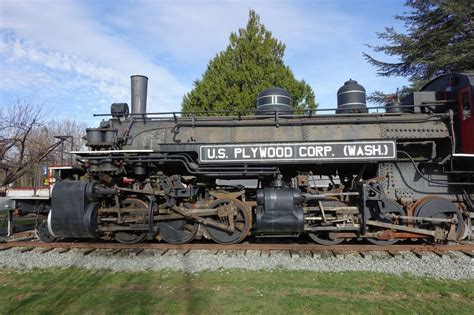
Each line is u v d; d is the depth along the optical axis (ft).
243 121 24.22
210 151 22.66
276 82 62.39
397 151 22.44
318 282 16.63
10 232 27.66
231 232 23.18
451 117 22.04
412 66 69.41
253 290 15.61
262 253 21.50
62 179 25.40
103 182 24.27
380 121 23.18
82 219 22.00
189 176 24.45
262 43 64.80
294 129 23.43
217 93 63.57
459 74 23.20
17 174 43.09
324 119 24.06
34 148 53.93
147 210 23.27
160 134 24.21
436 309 13.56
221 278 17.22
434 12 64.39
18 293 15.75
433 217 22.35
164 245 22.86
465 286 16.11
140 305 13.99
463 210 23.09
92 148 24.40
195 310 13.43
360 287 16.01
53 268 19.42
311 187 24.41
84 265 19.75
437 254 21.02
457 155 21.21
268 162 22.30
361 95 27.04
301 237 26.61
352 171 25.55
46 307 14.03
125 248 22.84
